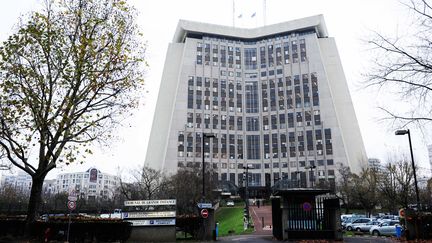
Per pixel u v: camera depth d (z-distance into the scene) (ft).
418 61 41.57
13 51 68.69
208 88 425.69
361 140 411.34
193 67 428.56
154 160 414.21
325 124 398.21
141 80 95.86
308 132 402.52
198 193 223.10
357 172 380.58
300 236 81.20
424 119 42.80
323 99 407.44
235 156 410.52
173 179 251.60
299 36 442.09
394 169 201.05
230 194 344.49
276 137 414.00
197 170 262.47
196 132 405.39
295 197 83.41
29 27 69.36
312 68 422.41
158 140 423.64
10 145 70.08
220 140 409.90
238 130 422.00
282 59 437.58
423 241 73.51
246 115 429.79
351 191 235.40
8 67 68.59
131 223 82.64
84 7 76.13
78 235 75.46
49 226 74.23
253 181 404.36
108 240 77.05
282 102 423.23
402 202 157.89
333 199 81.66
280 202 84.43
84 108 73.87
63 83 71.92
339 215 80.43
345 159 379.76
